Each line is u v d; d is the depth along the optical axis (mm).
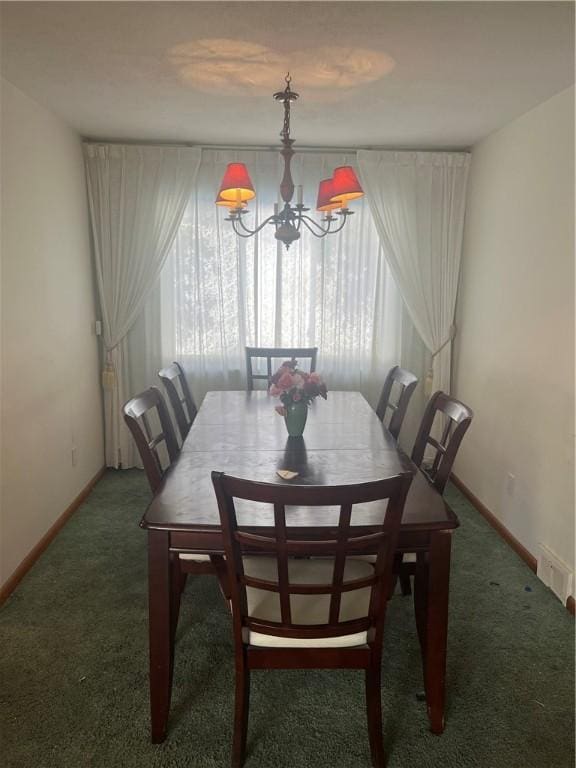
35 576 2586
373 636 1575
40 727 1731
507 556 2861
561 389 2518
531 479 2781
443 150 3723
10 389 2492
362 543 1421
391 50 2119
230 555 1463
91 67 2330
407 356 3955
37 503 2783
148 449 1981
